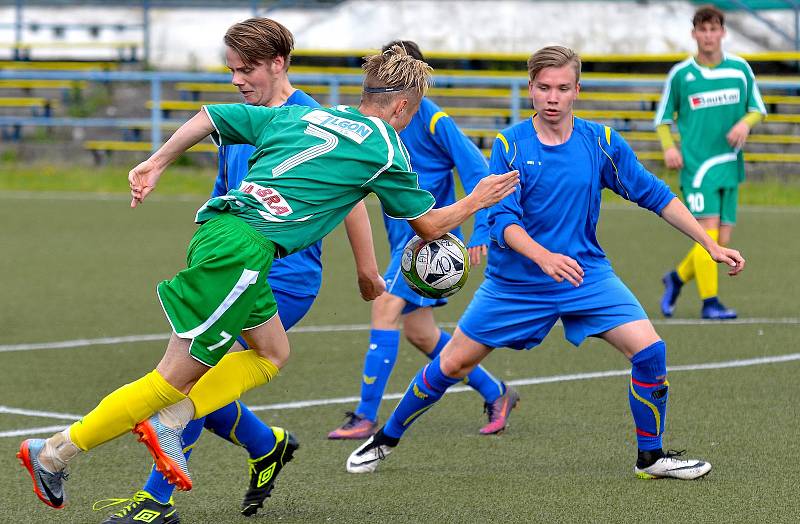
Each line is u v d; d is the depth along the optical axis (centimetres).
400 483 1409
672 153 2567
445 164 1684
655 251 3709
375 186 1189
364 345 2334
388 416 1784
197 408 1163
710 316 2559
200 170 6125
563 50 1357
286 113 1218
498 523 1241
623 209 4962
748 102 2567
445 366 1423
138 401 1130
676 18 7256
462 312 2720
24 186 5778
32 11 8212
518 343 1416
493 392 1647
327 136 1177
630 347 1357
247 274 1127
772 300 2788
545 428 1672
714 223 2569
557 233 1386
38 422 1742
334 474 1460
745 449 1523
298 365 2153
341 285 3095
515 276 1390
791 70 6519
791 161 5684
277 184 1159
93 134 6700
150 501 1209
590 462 1488
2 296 2975
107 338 2442
